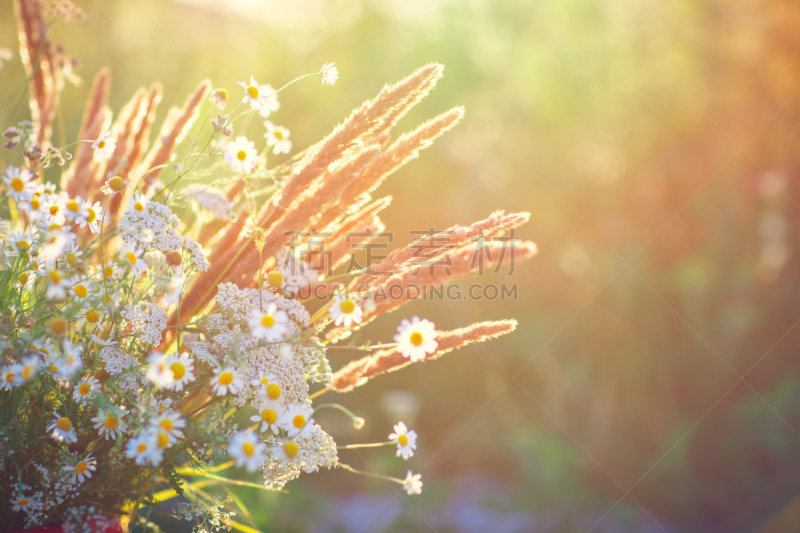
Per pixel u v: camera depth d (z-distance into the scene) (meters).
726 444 3.62
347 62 5.52
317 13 5.82
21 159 1.08
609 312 4.11
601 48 4.36
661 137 4.15
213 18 5.95
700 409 3.78
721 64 3.93
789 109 3.69
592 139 4.41
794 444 3.43
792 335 3.61
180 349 0.96
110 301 0.83
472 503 3.68
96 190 1.07
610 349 4.09
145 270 0.88
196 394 0.91
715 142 3.94
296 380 0.87
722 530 3.40
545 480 3.79
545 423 4.12
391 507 3.57
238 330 0.89
